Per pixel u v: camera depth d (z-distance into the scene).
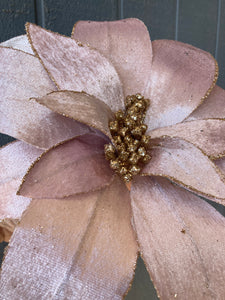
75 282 0.22
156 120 0.27
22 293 0.22
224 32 0.41
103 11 0.36
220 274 0.23
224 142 0.25
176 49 0.28
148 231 0.23
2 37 0.32
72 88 0.25
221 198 0.22
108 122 0.24
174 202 0.25
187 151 0.24
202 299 0.23
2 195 0.24
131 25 0.28
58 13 0.34
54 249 0.22
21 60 0.25
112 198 0.24
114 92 0.26
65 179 0.23
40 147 0.24
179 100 0.27
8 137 0.34
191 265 0.23
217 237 0.24
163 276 0.22
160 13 0.39
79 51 0.26
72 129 0.25
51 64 0.25
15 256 0.22
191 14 0.40
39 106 0.24
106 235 0.23
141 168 0.24
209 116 0.27
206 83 0.26
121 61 0.27
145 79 0.27
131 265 0.22
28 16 0.33
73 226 0.23
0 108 0.24
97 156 0.24
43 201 0.23
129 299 0.33
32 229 0.22
